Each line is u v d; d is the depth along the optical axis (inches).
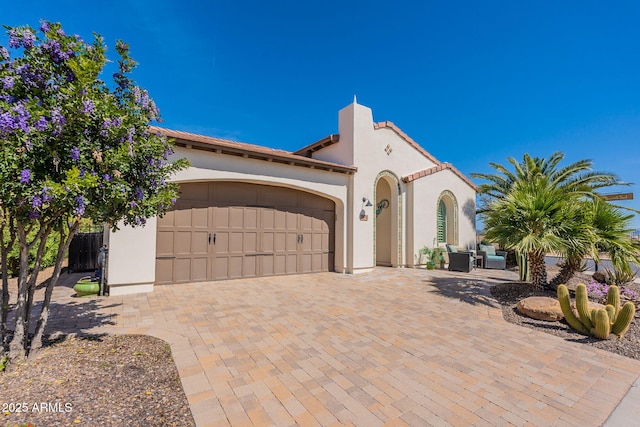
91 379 125.8
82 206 116.7
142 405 111.0
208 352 164.2
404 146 529.0
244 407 114.0
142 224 165.9
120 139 136.2
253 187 382.3
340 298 295.7
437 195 557.6
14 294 286.8
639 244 278.4
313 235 435.2
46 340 164.9
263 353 165.2
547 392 129.9
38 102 120.4
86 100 119.0
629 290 298.8
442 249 538.6
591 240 269.1
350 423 106.1
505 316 244.1
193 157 318.0
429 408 116.3
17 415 98.4
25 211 125.2
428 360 160.9
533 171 610.2
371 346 178.9
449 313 251.0
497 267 529.7
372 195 472.1
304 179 403.9
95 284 275.9
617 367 155.3
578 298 206.5
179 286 322.3
